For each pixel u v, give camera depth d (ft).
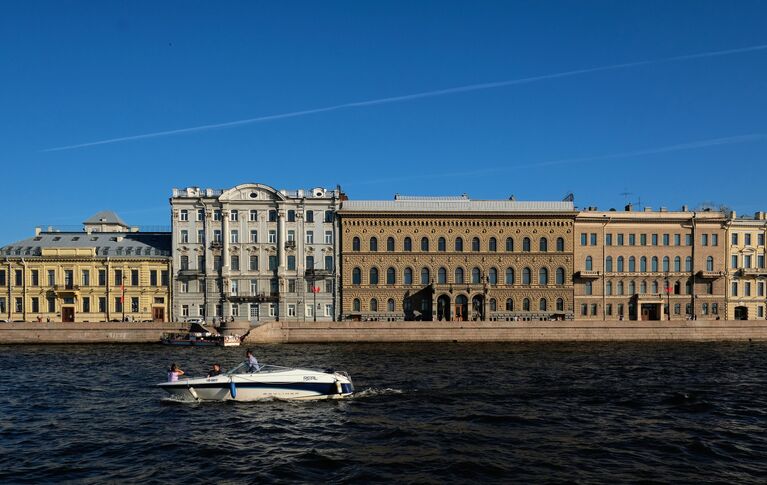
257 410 111.96
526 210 296.92
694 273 298.56
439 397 123.65
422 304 291.17
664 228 299.79
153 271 291.58
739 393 130.31
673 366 174.91
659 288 298.35
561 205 301.63
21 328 249.75
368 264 290.56
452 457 82.89
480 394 127.13
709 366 175.01
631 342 255.50
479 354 209.15
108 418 106.83
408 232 291.99
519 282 292.40
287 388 119.75
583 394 127.44
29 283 288.51
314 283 291.79
